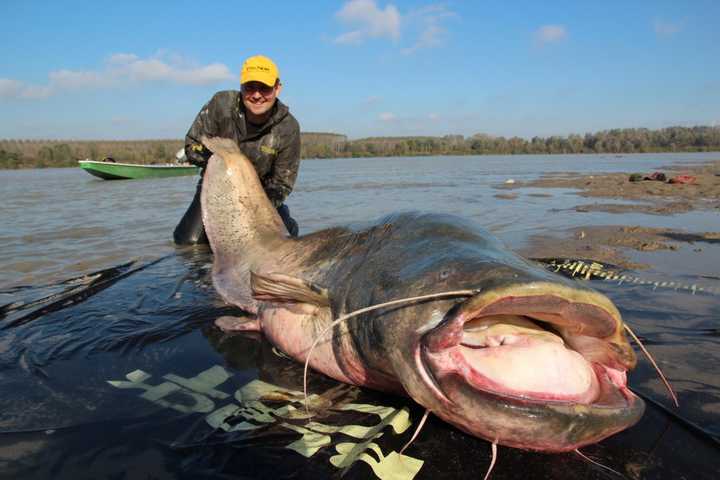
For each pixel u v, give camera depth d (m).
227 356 2.77
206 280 4.33
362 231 2.76
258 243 4.04
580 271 4.18
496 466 1.74
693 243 5.32
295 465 1.76
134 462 1.79
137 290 4.02
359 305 2.21
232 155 4.51
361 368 2.24
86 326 3.21
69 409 2.16
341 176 20.31
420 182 15.89
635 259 4.61
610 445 1.83
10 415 2.11
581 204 9.20
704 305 3.29
